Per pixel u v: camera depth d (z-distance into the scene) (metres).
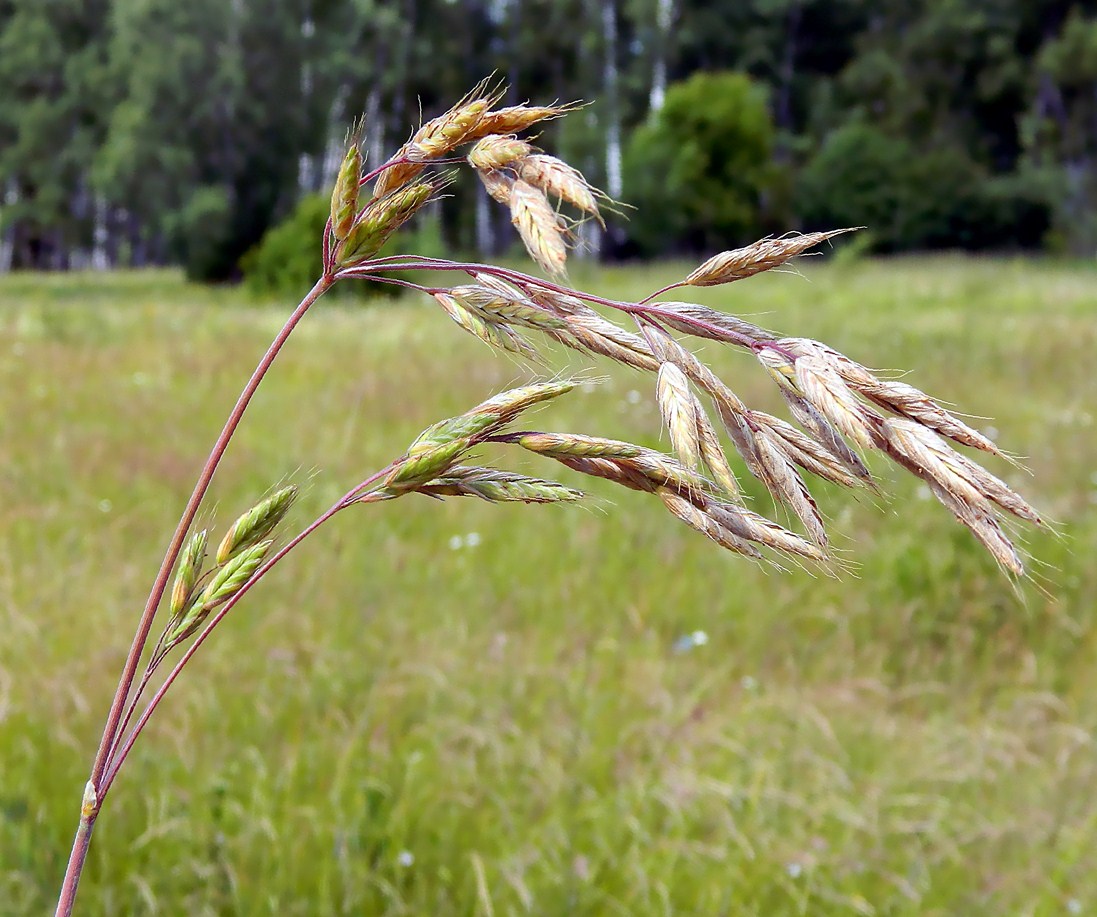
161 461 6.27
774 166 35.25
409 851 2.86
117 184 31.17
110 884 2.62
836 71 51.31
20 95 36.75
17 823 2.81
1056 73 43.88
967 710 3.76
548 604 4.42
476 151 0.90
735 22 46.78
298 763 3.12
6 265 42.19
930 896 2.73
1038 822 3.03
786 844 2.79
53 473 5.99
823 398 0.83
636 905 2.65
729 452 5.62
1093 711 3.75
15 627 3.71
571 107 0.93
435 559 4.91
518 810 3.01
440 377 9.27
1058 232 41.41
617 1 44.97
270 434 7.16
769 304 16.78
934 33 47.09
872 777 3.16
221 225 30.55
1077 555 4.85
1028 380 9.57
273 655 3.67
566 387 0.95
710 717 3.42
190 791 2.92
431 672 3.55
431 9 42.41
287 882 2.68
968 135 47.81
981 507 0.79
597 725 3.41
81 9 36.09
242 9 32.28
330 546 4.90
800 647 4.20
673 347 0.90
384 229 0.94
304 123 33.41
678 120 34.34
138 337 12.38
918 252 41.84
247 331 13.00
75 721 3.21
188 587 0.99
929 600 4.61
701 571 4.86
